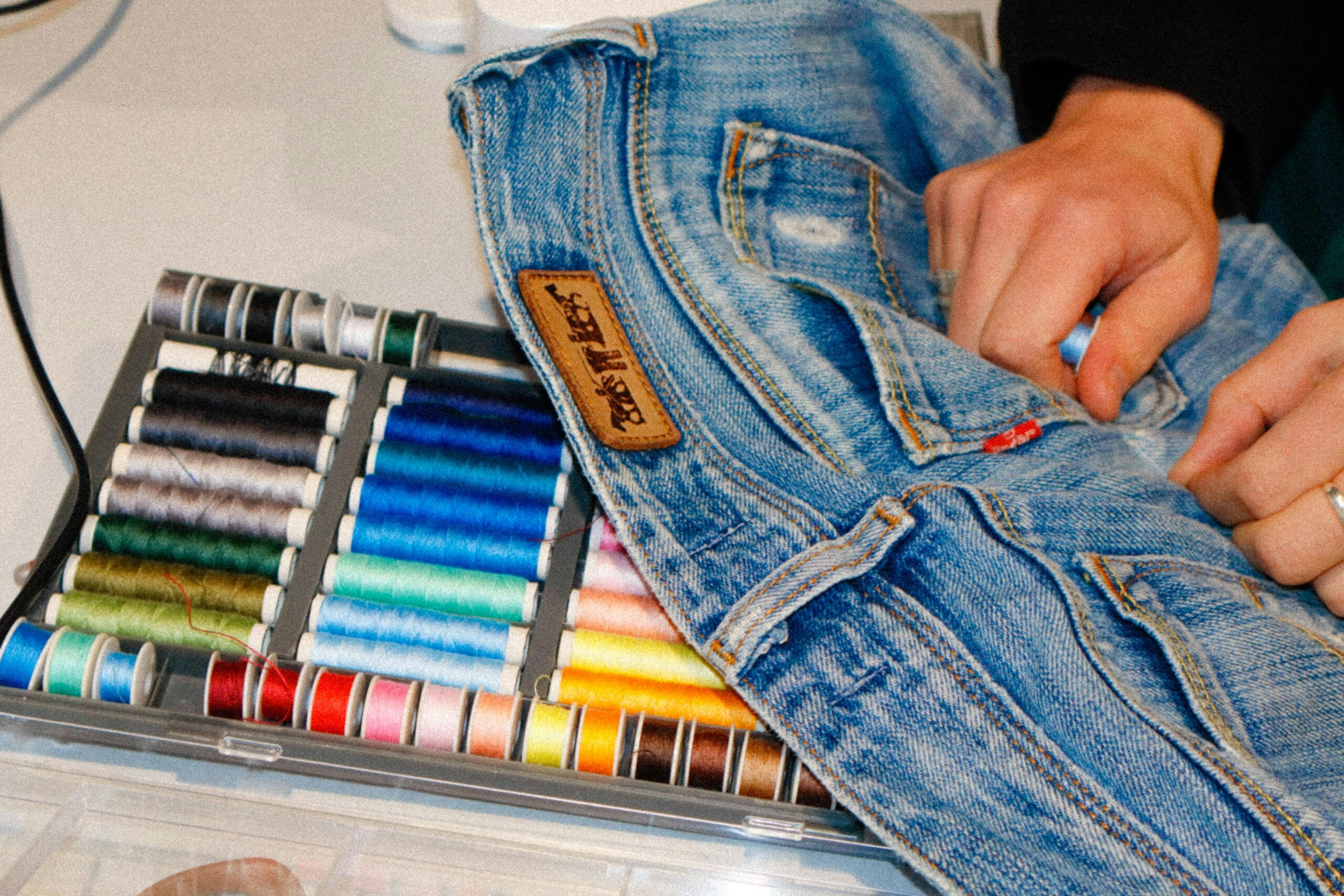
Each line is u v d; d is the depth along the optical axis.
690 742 1.10
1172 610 1.03
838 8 1.36
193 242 1.45
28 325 1.34
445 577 1.24
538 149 1.18
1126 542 1.06
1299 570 1.06
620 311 1.18
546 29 1.48
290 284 1.43
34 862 0.96
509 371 1.44
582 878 1.01
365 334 1.32
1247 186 1.37
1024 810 0.95
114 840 0.99
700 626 1.03
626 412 1.12
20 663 1.07
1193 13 1.31
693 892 1.01
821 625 1.04
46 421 1.28
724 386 1.17
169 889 0.96
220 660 1.10
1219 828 0.92
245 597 1.19
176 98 1.58
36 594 1.12
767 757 1.09
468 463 1.30
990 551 1.03
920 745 0.99
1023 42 1.37
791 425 1.13
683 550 1.06
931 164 1.49
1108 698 0.97
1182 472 1.17
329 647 1.18
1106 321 1.20
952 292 1.30
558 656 1.20
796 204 1.33
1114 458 1.14
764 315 1.20
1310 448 1.05
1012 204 1.20
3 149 1.49
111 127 1.54
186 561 1.22
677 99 1.27
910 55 1.41
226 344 1.31
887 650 1.02
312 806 1.04
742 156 1.29
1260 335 1.34
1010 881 0.92
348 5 1.75
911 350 1.16
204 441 1.27
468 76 1.13
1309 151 1.67
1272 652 1.00
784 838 1.03
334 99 1.63
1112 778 0.95
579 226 1.20
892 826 0.95
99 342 1.36
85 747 1.07
